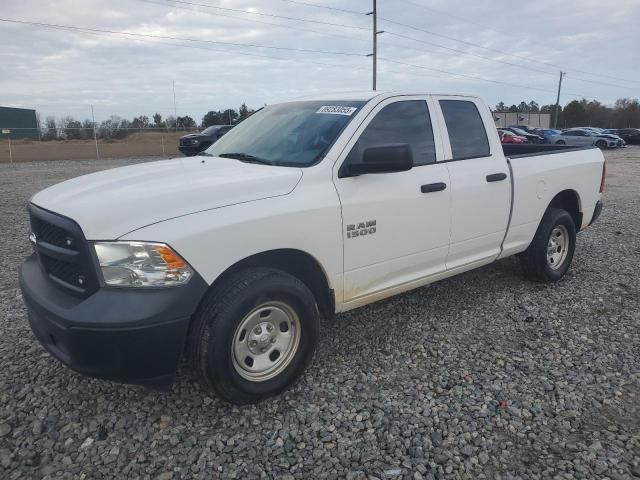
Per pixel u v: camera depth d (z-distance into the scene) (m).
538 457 2.80
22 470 2.69
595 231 8.30
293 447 2.88
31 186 14.36
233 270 3.12
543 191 5.17
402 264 4.00
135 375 2.79
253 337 3.16
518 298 5.14
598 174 5.97
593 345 4.12
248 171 3.46
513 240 5.00
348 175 3.59
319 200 3.39
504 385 3.51
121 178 3.39
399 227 3.88
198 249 2.84
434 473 2.68
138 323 2.67
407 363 3.83
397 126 4.02
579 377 3.62
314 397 3.37
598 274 5.92
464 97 4.66
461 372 3.69
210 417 3.14
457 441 2.93
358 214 3.60
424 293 5.27
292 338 3.34
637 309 4.87
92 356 2.71
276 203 3.20
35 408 3.21
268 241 3.13
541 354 3.97
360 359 3.89
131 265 2.72
